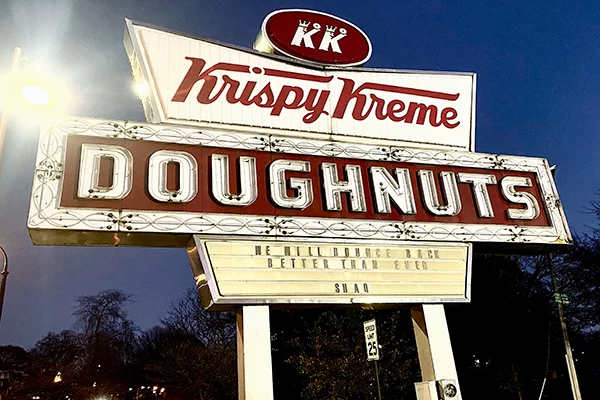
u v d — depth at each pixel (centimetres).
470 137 927
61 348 5569
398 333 1925
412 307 768
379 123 876
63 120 668
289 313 2205
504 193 860
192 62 791
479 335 2131
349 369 1608
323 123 840
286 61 861
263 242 694
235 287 656
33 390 2889
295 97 840
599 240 2405
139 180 669
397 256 757
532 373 2108
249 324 648
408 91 923
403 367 1631
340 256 725
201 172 707
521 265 2312
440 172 843
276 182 734
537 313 2191
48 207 614
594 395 2164
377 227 764
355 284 714
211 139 736
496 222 838
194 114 760
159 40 785
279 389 2130
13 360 5284
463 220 820
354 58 909
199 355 2411
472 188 855
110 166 667
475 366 2162
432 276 762
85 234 631
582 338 2372
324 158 789
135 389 5109
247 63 831
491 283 2166
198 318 3041
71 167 645
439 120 917
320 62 885
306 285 689
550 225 862
